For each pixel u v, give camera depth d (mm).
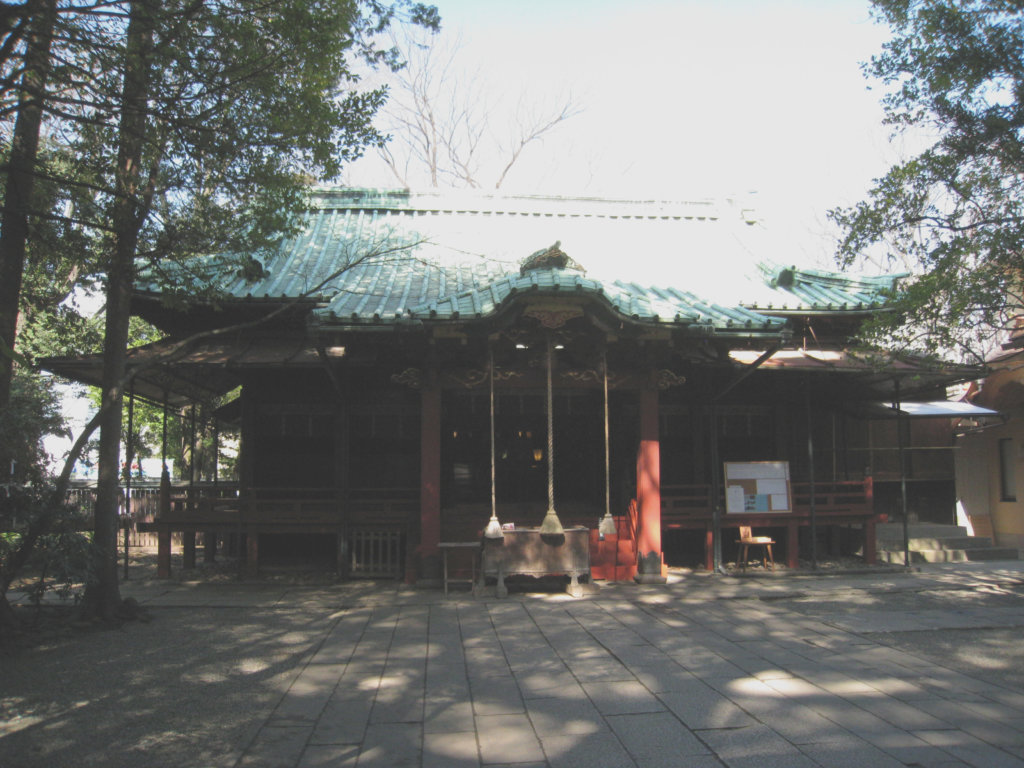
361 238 16531
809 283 15367
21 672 7305
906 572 13180
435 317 10539
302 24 8109
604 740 5480
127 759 5156
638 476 12352
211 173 9305
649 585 11859
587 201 18516
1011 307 10648
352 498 13977
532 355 11805
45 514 8508
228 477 25109
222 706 6285
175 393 15039
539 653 7980
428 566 11805
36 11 6727
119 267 9406
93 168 9289
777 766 4988
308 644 8414
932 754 5172
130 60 7797
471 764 5062
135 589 11828
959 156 10258
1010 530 17234
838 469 15719
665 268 16125
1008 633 8922
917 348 12008
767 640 8547
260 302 12594
